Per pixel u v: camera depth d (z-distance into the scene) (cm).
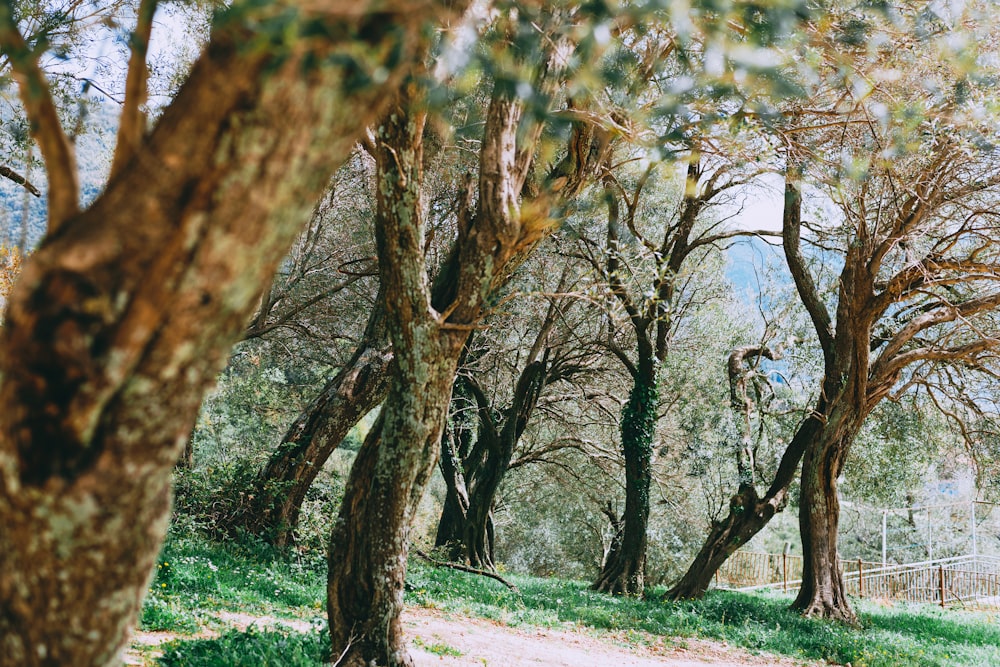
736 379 2103
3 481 257
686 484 2997
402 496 703
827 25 704
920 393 2291
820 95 998
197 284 251
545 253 2159
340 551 715
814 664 1318
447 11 503
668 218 2523
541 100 615
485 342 2381
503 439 2336
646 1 526
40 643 272
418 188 648
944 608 2653
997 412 2056
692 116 777
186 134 248
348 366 1727
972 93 921
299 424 1695
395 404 699
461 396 2514
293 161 251
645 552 2206
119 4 848
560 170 745
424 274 675
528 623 1369
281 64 232
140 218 248
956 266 1597
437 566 2062
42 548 262
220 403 2755
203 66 252
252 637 756
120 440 256
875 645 1507
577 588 2142
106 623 277
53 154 273
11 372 250
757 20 603
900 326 2036
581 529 3478
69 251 246
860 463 2420
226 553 1473
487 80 598
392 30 242
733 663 1257
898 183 1464
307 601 1197
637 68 725
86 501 256
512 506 3512
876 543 4081
